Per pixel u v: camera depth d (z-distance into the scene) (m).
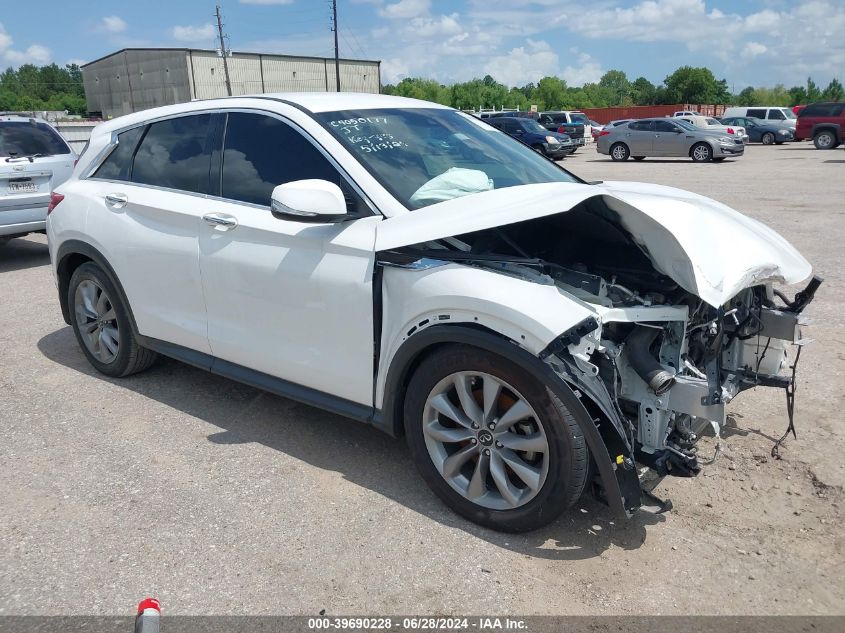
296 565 2.79
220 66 67.19
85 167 4.63
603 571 2.72
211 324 3.84
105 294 4.48
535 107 54.91
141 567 2.79
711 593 2.59
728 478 3.33
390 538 2.95
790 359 4.74
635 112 64.94
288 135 3.55
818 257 7.64
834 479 3.29
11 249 9.71
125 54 72.56
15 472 3.53
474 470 3.01
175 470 3.52
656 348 2.96
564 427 2.65
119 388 4.56
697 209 2.99
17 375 4.83
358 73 75.94
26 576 2.75
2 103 115.31
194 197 3.88
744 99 119.31
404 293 2.99
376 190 3.21
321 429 3.95
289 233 3.37
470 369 2.85
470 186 3.38
